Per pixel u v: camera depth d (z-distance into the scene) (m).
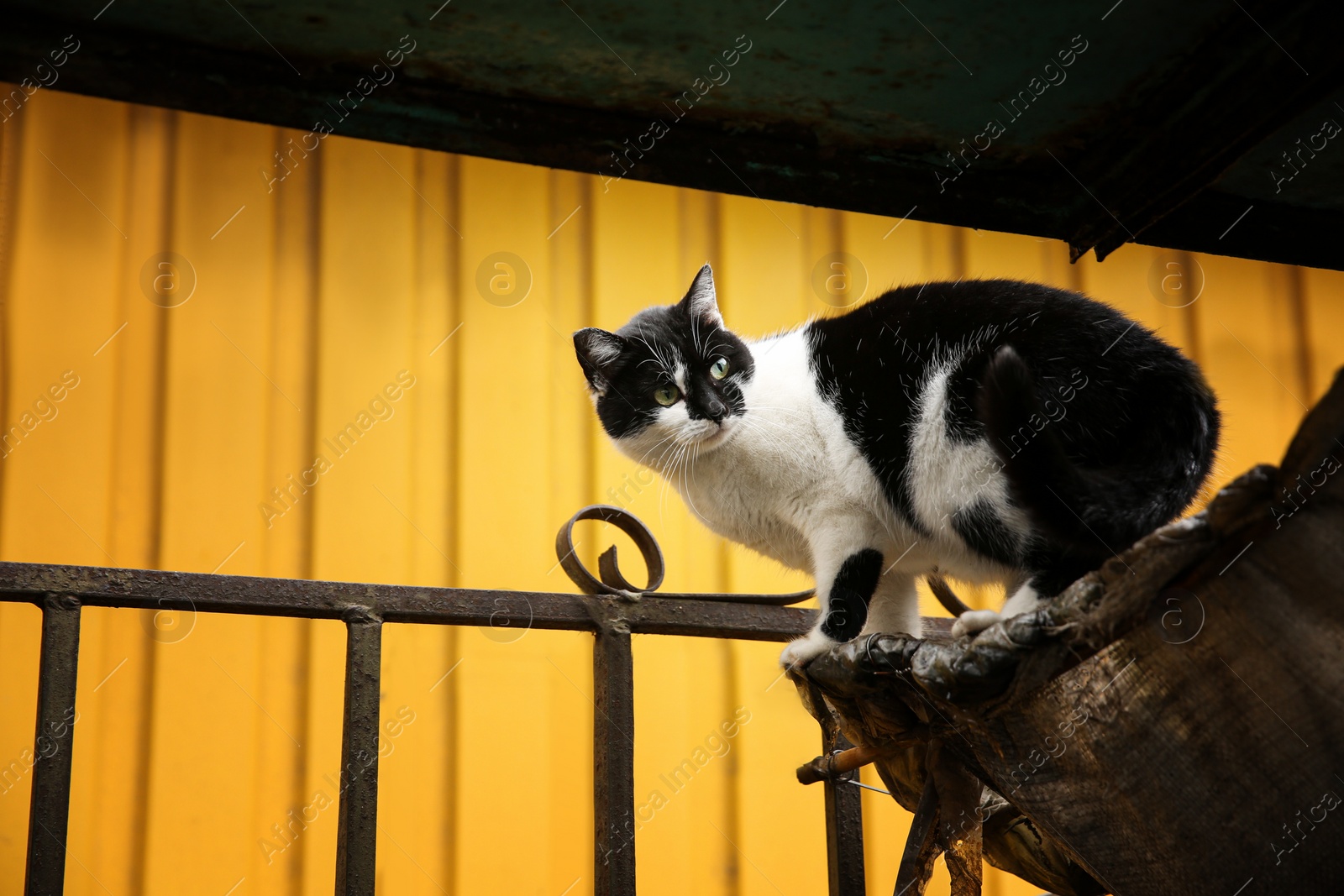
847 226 4.23
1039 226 2.28
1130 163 2.11
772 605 2.45
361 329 3.91
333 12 1.81
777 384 2.59
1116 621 1.34
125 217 3.84
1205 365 4.21
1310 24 1.77
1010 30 1.86
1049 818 1.59
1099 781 1.50
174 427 3.70
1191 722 1.40
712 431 2.60
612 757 2.15
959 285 2.48
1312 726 1.32
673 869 3.64
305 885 3.41
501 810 3.59
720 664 3.86
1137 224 2.18
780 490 2.57
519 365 3.97
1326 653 1.27
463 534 3.79
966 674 1.46
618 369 2.82
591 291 4.07
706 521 2.79
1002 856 2.01
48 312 3.71
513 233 4.08
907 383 2.38
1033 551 2.15
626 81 1.99
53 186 3.81
